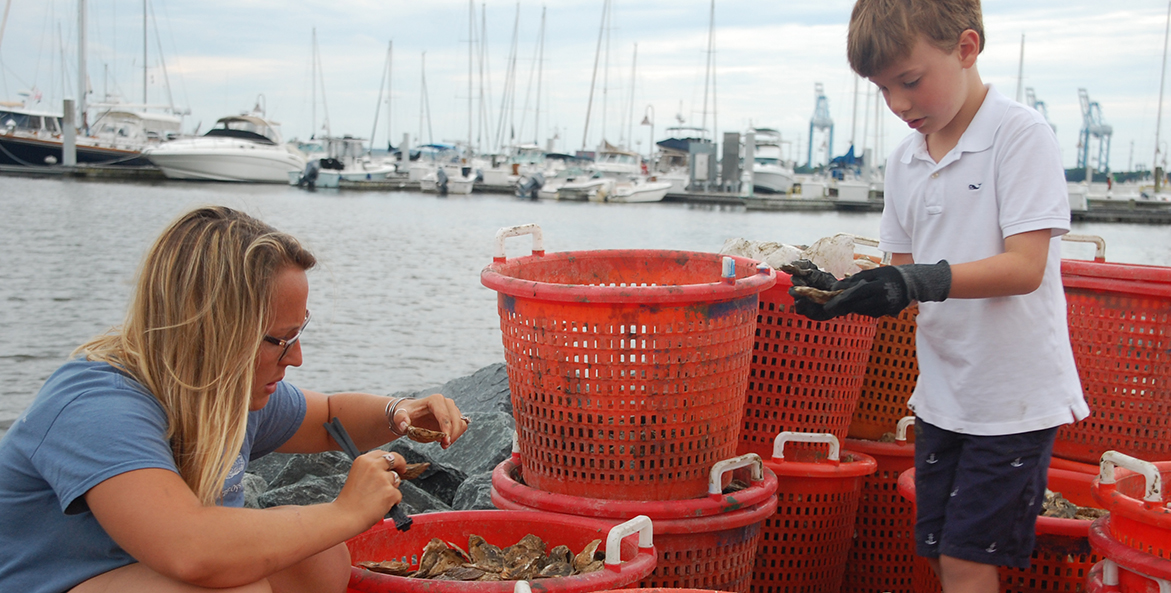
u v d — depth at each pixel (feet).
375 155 285.43
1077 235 9.95
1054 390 7.66
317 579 6.76
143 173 163.12
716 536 8.77
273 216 104.73
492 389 20.03
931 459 8.14
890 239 8.82
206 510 5.68
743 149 199.41
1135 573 7.39
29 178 147.23
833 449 10.23
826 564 10.58
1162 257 77.56
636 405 8.58
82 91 173.17
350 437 7.92
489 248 75.41
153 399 5.93
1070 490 9.98
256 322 5.96
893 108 7.59
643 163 222.48
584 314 8.49
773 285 9.43
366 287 51.37
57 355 31.55
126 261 55.21
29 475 5.80
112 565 5.91
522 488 9.18
